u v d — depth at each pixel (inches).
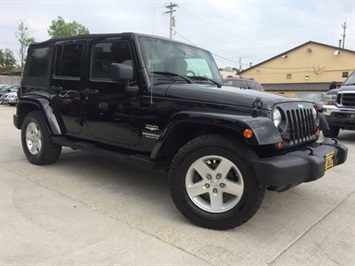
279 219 141.8
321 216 146.3
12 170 202.1
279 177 115.3
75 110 183.0
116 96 160.4
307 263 109.0
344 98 329.7
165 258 109.0
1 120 486.0
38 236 121.1
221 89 142.0
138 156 156.7
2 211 141.7
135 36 155.6
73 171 201.9
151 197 162.6
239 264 107.0
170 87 144.3
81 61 178.7
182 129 139.0
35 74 214.4
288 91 1768.0
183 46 177.3
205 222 129.2
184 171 132.5
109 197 161.3
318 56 1679.4
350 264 109.1
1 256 107.9
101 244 116.5
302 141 141.0
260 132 117.1
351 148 306.3
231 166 124.6
